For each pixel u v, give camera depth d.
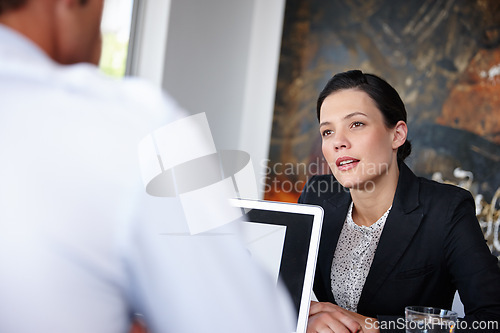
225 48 4.06
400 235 1.41
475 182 3.61
